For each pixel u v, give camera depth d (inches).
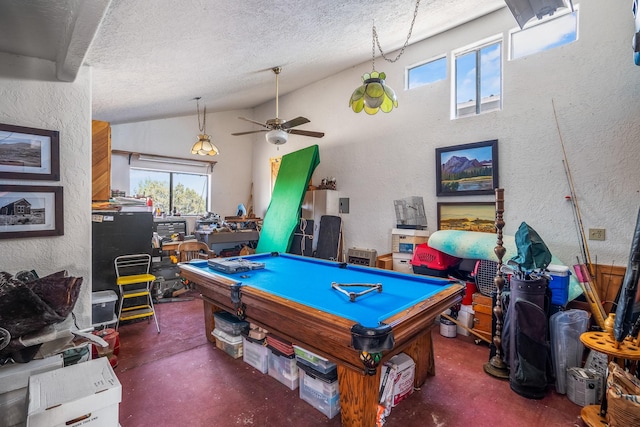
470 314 129.5
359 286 89.8
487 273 125.4
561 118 124.3
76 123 101.5
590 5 117.3
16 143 91.0
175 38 90.7
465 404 83.9
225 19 87.0
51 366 67.3
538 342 86.2
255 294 81.4
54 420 53.3
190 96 178.7
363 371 65.6
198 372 99.0
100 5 58.1
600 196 116.2
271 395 86.9
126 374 97.5
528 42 135.2
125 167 223.3
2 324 64.7
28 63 93.1
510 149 137.3
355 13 111.0
